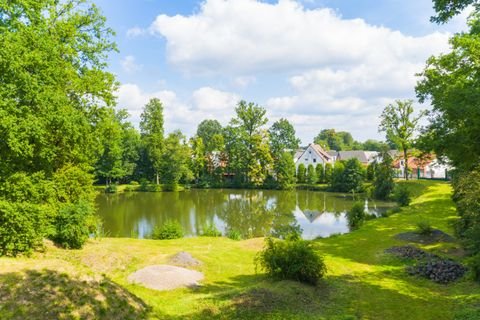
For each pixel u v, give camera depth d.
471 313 8.06
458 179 18.42
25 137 10.25
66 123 11.98
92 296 7.61
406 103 43.19
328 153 83.38
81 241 13.05
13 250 10.05
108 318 7.14
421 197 33.78
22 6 12.92
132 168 60.66
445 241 16.17
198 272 12.20
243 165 62.12
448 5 8.72
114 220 30.44
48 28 16.45
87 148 16.00
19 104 10.58
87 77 18.95
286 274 10.39
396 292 10.40
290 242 11.11
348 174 52.84
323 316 8.16
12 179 10.23
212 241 18.52
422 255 14.14
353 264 13.97
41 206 11.15
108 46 20.62
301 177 62.84
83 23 19.53
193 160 66.00
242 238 23.80
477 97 8.22
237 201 44.38
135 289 10.14
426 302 9.52
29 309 6.64
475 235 11.68
